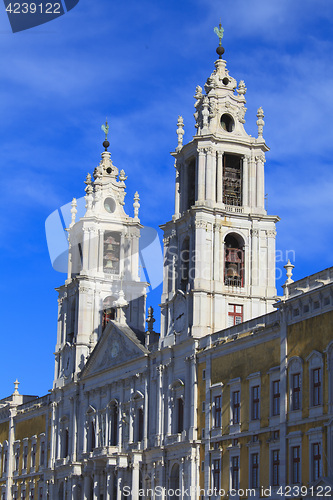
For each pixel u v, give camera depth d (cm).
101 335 10219
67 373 11006
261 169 9131
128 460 9250
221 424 8038
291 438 7075
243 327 7981
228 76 9388
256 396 7644
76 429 10569
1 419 12900
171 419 8750
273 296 8906
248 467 7581
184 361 8656
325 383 6806
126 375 9619
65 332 11244
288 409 7169
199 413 8369
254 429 7581
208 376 8288
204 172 8944
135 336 9788
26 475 11806
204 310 8612
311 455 6862
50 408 11275
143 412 9231
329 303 6869
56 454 10956
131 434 9388
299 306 7194
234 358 7988
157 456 8812
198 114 9262
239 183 9144
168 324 9062
